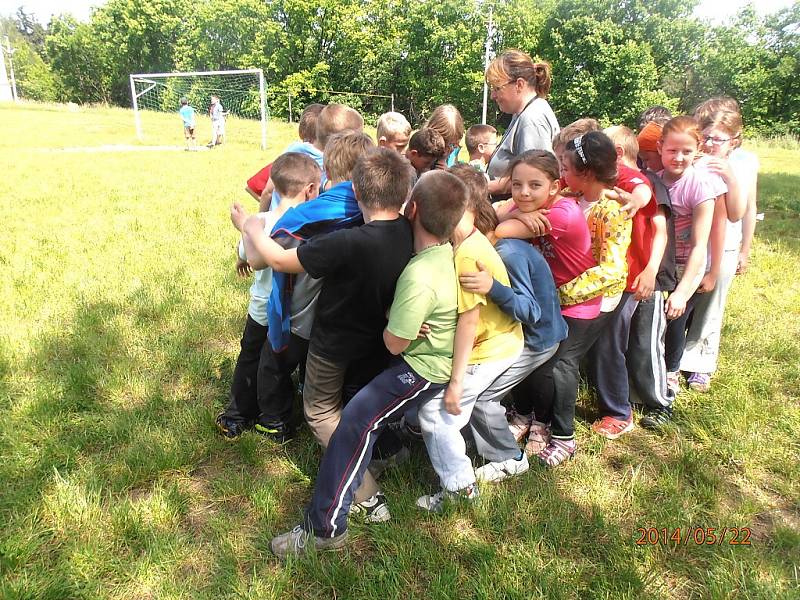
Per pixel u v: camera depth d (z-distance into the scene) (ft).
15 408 9.91
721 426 9.89
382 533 7.40
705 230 9.45
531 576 6.78
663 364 10.10
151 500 7.86
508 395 10.93
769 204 31.60
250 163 45.01
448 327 7.00
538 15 123.65
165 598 6.42
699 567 7.02
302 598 6.56
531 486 8.38
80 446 9.05
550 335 8.05
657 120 11.68
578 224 8.06
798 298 16.33
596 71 115.65
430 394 7.25
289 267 7.00
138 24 153.69
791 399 11.00
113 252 19.02
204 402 10.46
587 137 8.16
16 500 7.73
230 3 134.41
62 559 6.91
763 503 8.27
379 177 6.75
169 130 72.69
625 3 118.83
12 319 13.38
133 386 10.82
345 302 7.00
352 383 8.25
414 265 6.76
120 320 13.60
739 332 13.79
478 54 123.75
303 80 128.36
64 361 11.60
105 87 167.02
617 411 9.84
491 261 7.16
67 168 38.78
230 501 8.11
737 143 10.92
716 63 119.85
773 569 6.95
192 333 13.05
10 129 66.74
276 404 9.10
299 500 8.16
